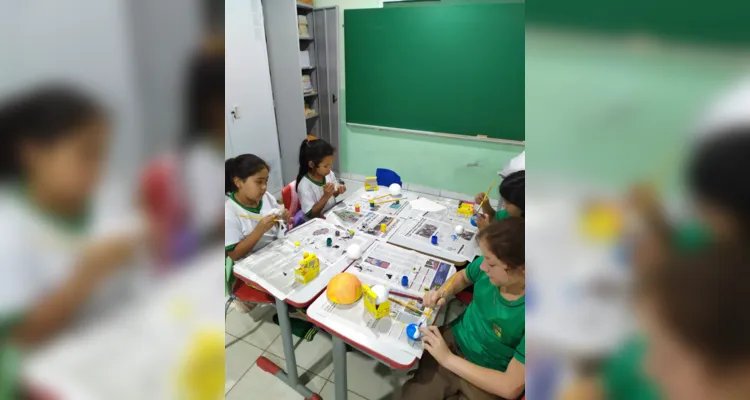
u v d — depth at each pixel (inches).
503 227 38.1
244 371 63.5
